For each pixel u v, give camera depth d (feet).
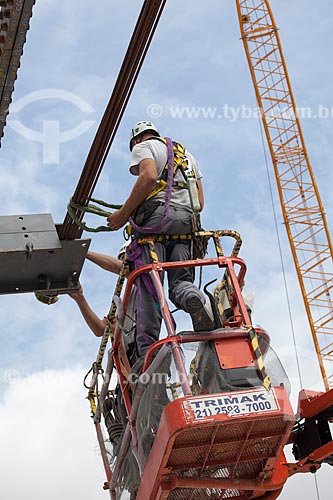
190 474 28.76
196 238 31.09
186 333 28.04
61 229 38.37
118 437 35.32
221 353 27.86
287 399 26.86
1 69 34.32
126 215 30.63
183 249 30.99
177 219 30.81
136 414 29.66
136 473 32.19
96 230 36.11
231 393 26.61
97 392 37.11
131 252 31.07
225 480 29.09
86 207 36.06
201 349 28.14
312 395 34.91
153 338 30.40
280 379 28.37
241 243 31.30
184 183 31.45
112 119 33.27
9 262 38.47
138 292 30.32
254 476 29.66
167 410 26.37
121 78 32.22
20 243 38.11
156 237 30.81
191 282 30.55
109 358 32.91
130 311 34.35
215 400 26.43
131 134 33.45
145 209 30.76
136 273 29.60
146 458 29.09
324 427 34.63
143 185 30.25
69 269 39.60
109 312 32.53
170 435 26.18
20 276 39.47
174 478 28.25
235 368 27.66
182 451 27.68
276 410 26.48
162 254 30.94
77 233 38.32
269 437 27.86
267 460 28.81
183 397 26.40
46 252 38.40
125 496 33.78
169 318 28.32
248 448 28.45
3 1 32.32
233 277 29.43
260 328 28.55
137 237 31.07
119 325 31.04
